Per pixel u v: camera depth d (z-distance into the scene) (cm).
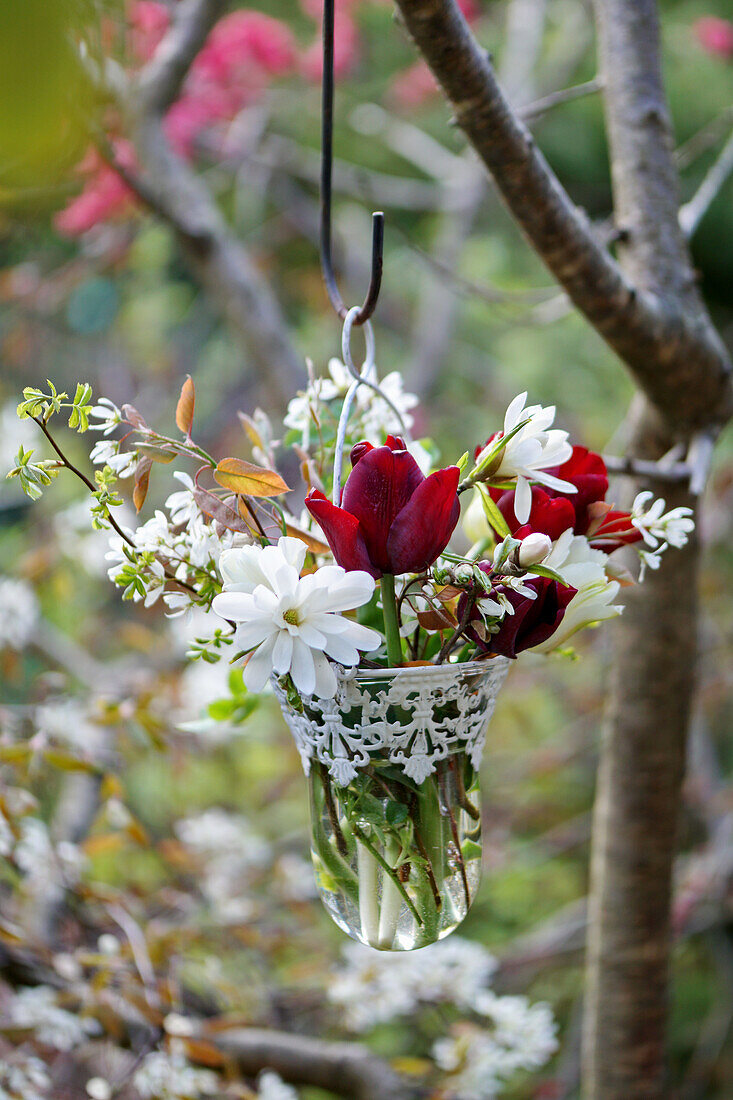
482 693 102
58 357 413
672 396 130
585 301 124
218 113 315
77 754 163
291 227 399
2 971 162
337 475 101
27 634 196
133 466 101
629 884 147
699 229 632
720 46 412
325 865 103
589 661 347
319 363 361
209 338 457
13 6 49
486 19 424
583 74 564
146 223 289
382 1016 174
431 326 338
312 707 101
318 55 359
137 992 145
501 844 326
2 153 53
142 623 286
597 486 103
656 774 143
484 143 116
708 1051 309
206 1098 171
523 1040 165
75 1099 176
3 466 176
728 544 346
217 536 100
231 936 201
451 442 406
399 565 97
